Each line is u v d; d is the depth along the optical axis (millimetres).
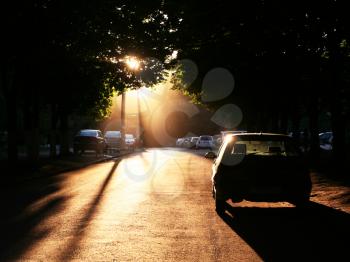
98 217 16281
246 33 25188
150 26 36094
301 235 13562
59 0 30219
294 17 22672
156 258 10992
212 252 11578
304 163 17016
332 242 12703
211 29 25719
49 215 16656
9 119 36906
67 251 11570
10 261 10680
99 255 11203
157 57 38844
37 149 43125
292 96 42719
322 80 35406
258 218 16391
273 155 17047
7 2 29109
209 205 19266
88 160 50656
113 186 26625
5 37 31219
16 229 14195
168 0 27203
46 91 46688
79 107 54594
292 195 16703
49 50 33438
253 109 62438
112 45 36594
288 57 29281
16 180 28781
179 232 13898
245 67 38312
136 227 14570
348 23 21781
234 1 22953
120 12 34906
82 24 32094
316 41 24328
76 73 42125
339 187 23969
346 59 31344
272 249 11906
